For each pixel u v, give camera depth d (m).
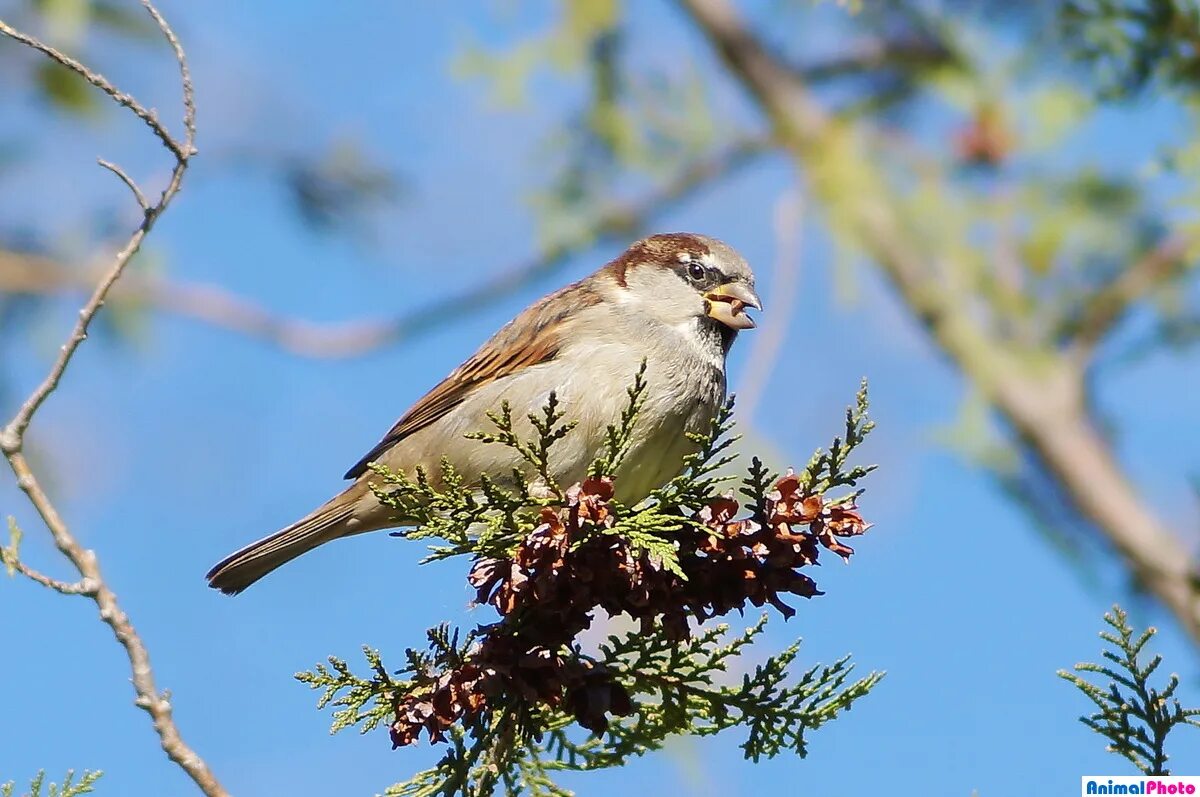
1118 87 10.65
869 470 7.27
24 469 6.88
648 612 7.41
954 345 11.98
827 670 7.55
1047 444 11.33
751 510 7.43
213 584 10.07
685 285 10.02
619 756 7.59
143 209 7.43
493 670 7.25
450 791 7.36
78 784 7.32
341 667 7.39
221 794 6.67
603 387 9.53
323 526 10.11
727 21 14.00
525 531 7.29
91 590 6.76
